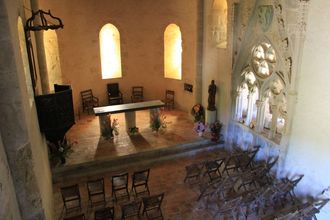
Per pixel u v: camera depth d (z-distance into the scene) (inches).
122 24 597.3
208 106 495.8
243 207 318.0
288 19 321.4
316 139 301.1
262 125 399.5
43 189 249.3
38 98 297.9
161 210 326.3
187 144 461.1
